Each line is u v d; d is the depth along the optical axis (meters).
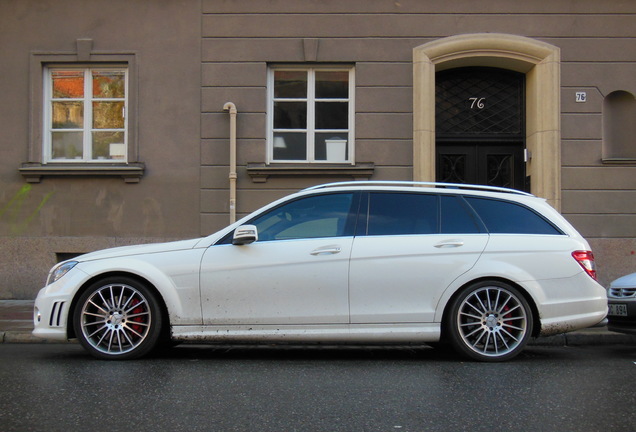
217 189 11.36
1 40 11.50
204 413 4.55
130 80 11.48
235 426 4.26
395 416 4.49
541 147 11.33
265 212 6.60
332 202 6.63
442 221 6.55
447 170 12.02
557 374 5.89
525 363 6.46
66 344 7.78
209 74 11.46
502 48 11.33
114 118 11.66
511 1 11.41
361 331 6.30
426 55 11.32
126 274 6.43
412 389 5.27
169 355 6.94
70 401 4.86
